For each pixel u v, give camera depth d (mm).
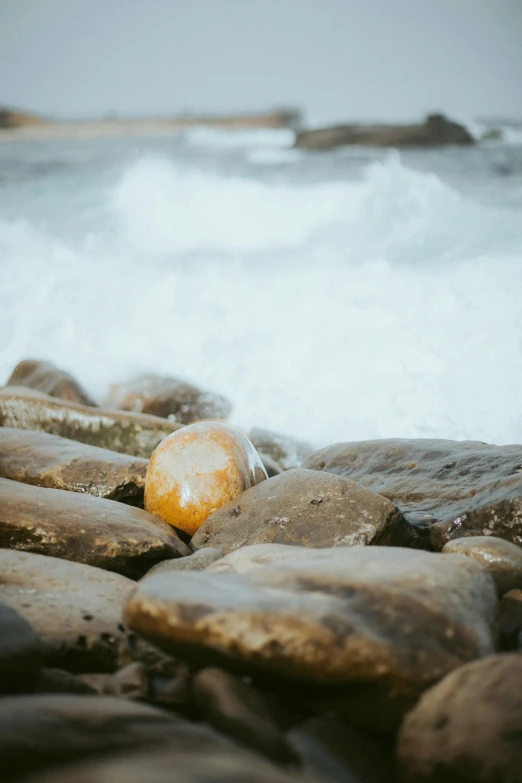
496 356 2891
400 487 2023
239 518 1852
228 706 1248
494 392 2746
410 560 1453
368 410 2777
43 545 1732
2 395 2557
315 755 1230
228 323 3438
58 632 1444
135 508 1911
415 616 1320
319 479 1863
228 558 1563
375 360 3004
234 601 1327
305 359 3061
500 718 1201
